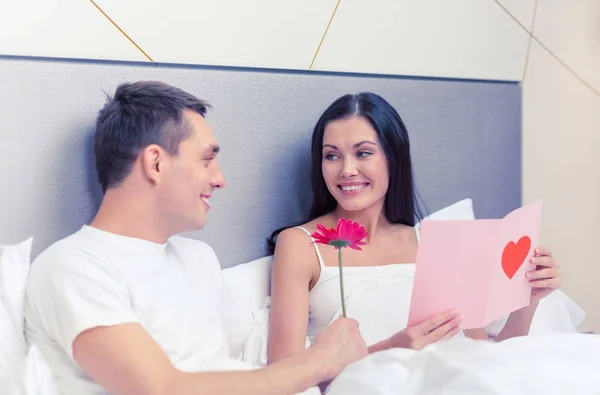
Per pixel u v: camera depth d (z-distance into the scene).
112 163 1.16
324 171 1.49
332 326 1.22
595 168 2.23
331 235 1.18
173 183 1.16
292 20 1.62
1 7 1.27
